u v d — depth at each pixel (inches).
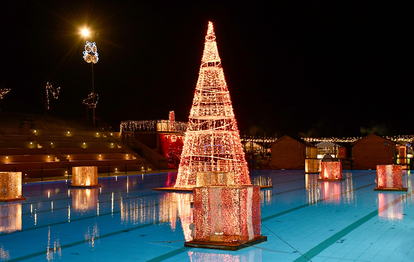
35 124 1350.9
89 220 398.6
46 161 1111.6
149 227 355.9
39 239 313.1
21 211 467.2
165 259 249.0
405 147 1565.0
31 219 409.7
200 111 688.4
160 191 682.2
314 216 404.8
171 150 1608.0
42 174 936.9
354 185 764.6
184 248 275.6
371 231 323.9
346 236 306.7
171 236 316.2
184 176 706.8
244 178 684.7
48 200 573.0
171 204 508.1
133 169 1315.2
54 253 269.3
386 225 348.5
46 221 396.5
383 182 651.5
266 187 717.3
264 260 242.5
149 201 542.0
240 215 275.4
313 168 1203.2
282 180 920.3
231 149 700.7
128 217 412.5
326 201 526.6
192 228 283.0
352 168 1402.6
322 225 353.7
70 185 773.9
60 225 373.1
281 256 250.7
